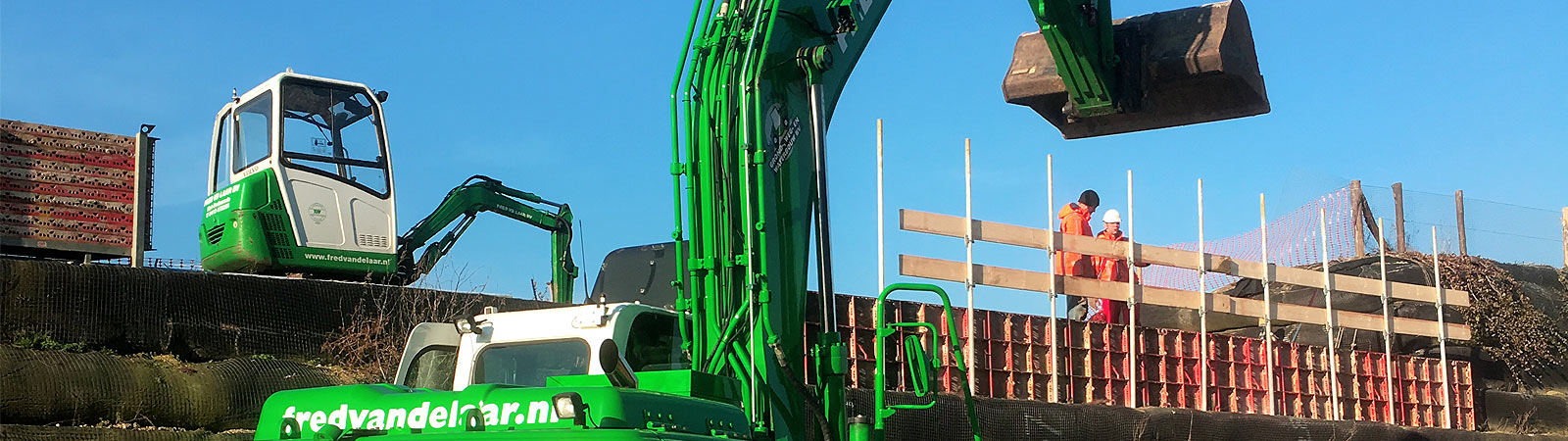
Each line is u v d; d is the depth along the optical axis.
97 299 12.14
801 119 8.48
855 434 7.45
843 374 7.98
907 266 14.07
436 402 6.16
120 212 16.92
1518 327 19.80
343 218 15.58
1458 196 21.70
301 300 13.34
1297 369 17.23
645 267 11.61
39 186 16.31
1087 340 15.55
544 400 5.95
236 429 11.65
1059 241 15.41
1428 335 18.72
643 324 7.59
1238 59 9.45
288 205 15.17
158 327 12.42
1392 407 17.97
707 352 7.71
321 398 6.47
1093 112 9.67
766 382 7.62
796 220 8.23
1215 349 16.61
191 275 12.76
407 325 13.77
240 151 15.78
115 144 17.06
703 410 6.62
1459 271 19.64
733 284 7.77
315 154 15.56
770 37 8.12
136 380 11.13
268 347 13.00
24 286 11.73
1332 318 17.67
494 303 14.53
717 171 7.91
